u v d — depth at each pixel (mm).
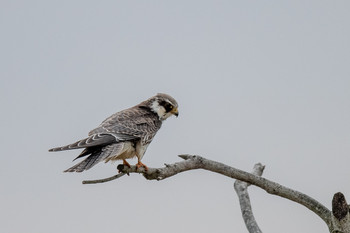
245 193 8258
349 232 6594
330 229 6883
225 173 7402
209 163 7375
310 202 7211
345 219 6625
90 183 6301
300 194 7309
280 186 7402
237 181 8547
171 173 7156
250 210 7914
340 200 6633
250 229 7516
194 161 7312
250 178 7398
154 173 7062
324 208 7098
